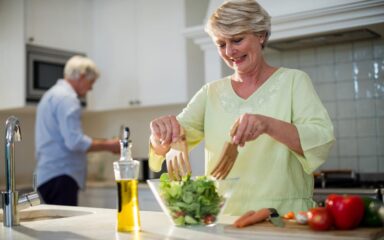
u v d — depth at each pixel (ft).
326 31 9.04
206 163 5.80
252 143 5.39
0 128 13.71
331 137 4.86
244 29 5.15
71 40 13.33
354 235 3.70
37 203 5.35
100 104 13.55
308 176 5.51
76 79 11.44
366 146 10.16
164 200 4.45
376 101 10.07
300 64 10.85
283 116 5.36
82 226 4.83
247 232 4.02
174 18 12.10
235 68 5.56
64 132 10.92
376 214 4.03
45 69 12.89
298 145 4.83
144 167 12.39
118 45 13.20
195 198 4.37
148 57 12.58
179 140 5.41
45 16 12.83
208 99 5.88
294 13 8.98
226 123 5.65
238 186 5.41
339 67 10.44
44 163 11.16
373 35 9.59
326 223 3.87
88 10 13.70
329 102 10.55
